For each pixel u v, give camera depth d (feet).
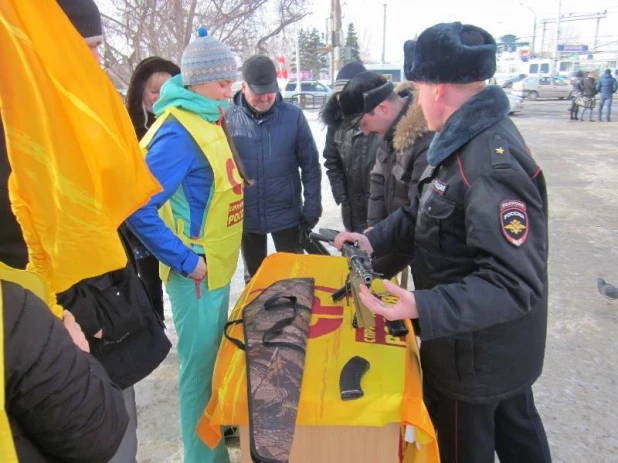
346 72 12.34
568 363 9.80
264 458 4.02
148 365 5.13
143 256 9.15
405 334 5.21
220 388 4.79
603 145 38.86
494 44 4.72
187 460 6.58
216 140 6.09
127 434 5.24
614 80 56.39
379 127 8.29
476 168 4.41
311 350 5.21
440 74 4.59
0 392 2.47
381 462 4.74
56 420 2.85
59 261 3.76
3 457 2.46
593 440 7.79
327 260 7.70
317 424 4.58
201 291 6.26
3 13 3.21
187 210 6.11
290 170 10.58
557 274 14.20
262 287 6.73
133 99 8.98
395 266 7.80
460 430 5.29
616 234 17.71
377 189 9.09
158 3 24.97
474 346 4.88
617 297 11.78
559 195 23.48
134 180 4.03
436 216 4.78
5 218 3.93
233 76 6.19
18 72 3.33
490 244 4.25
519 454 5.72
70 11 4.51
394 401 4.49
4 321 2.64
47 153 3.52
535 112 69.31
